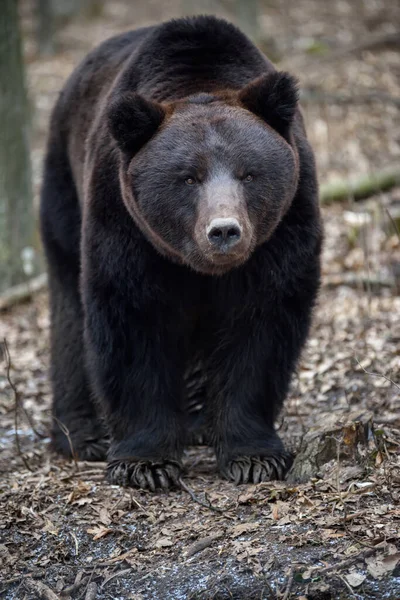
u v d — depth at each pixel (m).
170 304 10.09
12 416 14.00
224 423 10.26
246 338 10.09
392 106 27.25
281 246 9.75
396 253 17.59
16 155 19.84
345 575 7.45
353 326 14.92
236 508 8.97
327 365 13.47
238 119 9.20
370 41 34.66
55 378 12.41
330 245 18.67
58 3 47.72
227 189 8.71
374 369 12.95
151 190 9.21
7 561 8.65
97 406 11.73
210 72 10.24
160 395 10.24
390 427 10.52
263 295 9.86
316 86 29.45
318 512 8.45
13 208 19.92
